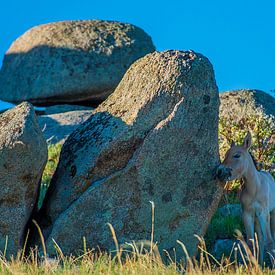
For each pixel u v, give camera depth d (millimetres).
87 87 66375
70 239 29109
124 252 29125
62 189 29797
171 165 29719
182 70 30156
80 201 29141
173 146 29719
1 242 28641
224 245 33031
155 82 30094
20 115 28531
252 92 53188
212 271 25609
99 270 23438
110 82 66688
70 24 69812
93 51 67250
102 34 68750
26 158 28156
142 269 23359
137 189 29422
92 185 29391
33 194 29062
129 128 29516
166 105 29859
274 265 29969
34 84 66688
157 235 29594
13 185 28391
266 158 41281
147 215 29484
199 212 30094
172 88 29938
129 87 30844
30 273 23391
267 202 31797
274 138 41812
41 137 28531
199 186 30125
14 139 27969
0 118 29047
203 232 30281
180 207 29828
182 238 29875
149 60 30969
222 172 30078
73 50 67188
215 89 30500
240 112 50812
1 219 28562
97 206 29281
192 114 30000
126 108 30281
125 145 29531
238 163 30828
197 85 30125
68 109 63906
